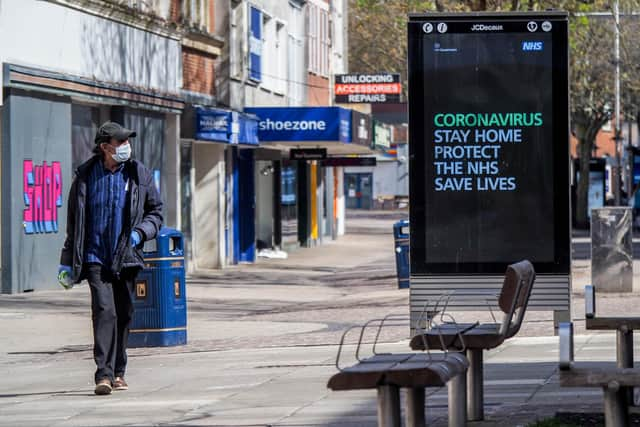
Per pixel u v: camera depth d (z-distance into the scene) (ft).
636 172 337.72
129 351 80.69
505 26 71.36
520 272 44.96
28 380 66.74
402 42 345.72
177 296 83.51
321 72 276.82
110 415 52.06
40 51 128.88
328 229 297.33
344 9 322.55
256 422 48.42
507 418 46.93
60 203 132.57
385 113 407.23
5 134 122.72
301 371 66.03
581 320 92.07
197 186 190.29
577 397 52.24
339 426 46.78
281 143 209.77
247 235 206.28
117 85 146.41
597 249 120.47
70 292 129.29
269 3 223.10
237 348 80.84
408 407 39.14
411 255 71.67
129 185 59.06
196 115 170.91
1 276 123.44
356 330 90.84
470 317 97.04
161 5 164.96
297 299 131.75
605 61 249.55
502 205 71.46
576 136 358.84
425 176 71.82
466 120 71.72
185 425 48.29
